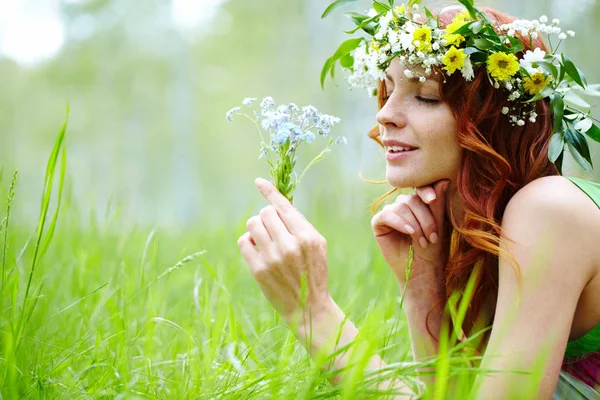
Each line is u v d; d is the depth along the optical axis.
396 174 2.19
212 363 2.17
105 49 30.89
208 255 4.65
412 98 2.16
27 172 28.61
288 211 2.08
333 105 22.19
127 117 31.69
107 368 2.18
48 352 2.35
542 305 1.87
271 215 2.07
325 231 5.24
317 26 23.28
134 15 30.31
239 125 30.95
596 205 1.93
